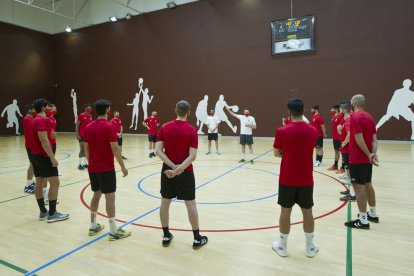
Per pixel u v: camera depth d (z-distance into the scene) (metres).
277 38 13.96
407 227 3.75
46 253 3.20
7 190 5.84
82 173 7.41
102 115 3.47
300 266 2.84
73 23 19.58
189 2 15.96
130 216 4.32
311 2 13.29
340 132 5.95
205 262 2.96
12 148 12.60
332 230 3.68
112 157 3.46
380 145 11.53
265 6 14.21
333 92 13.12
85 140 3.46
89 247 3.33
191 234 3.66
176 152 3.19
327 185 5.93
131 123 18.19
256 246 3.30
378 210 4.41
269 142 13.38
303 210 2.97
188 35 16.12
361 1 12.45
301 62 13.66
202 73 15.90
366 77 12.52
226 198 5.15
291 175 2.88
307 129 2.85
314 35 13.30
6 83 18.17
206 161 8.93
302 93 13.71
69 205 4.86
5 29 18.09
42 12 19.89
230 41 15.11
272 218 4.16
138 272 2.79
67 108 20.48
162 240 3.40
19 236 3.66
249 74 14.77
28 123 4.37
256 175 6.96
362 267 2.80
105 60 18.77
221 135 15.60
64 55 20.20
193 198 3.26
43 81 20.12
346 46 12.79
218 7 15.29
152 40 17.16
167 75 16.84
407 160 8.26
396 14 11.92
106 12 18.41
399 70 11.97
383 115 12.32
